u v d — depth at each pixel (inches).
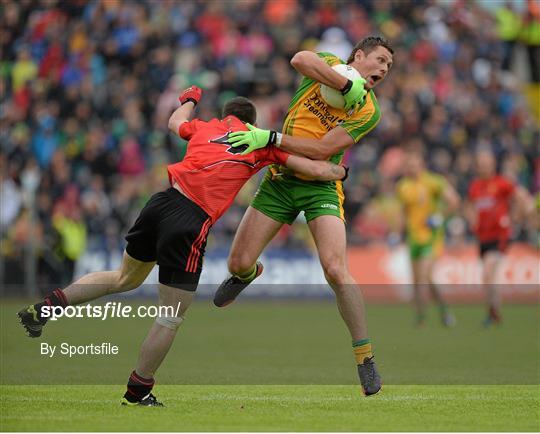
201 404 1015.6
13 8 3312.0
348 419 915.4
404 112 3154.5
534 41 3789.4
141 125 3002.0
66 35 3248.0
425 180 2114.9
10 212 2687.0
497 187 2124.8
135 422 875.4
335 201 1103.0
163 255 981.8
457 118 3267.7
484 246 2128.4
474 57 3590.1
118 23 3270.2
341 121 1116.5
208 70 3169.3
